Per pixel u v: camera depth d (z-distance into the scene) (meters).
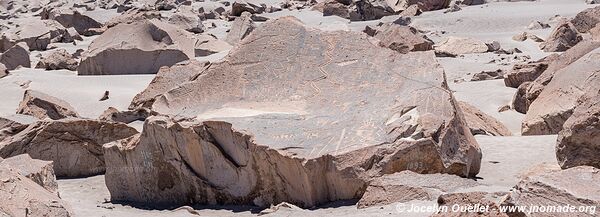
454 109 9.97
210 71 11.29
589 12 27.89
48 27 32.09
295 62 11.12
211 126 9.75
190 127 9.80
